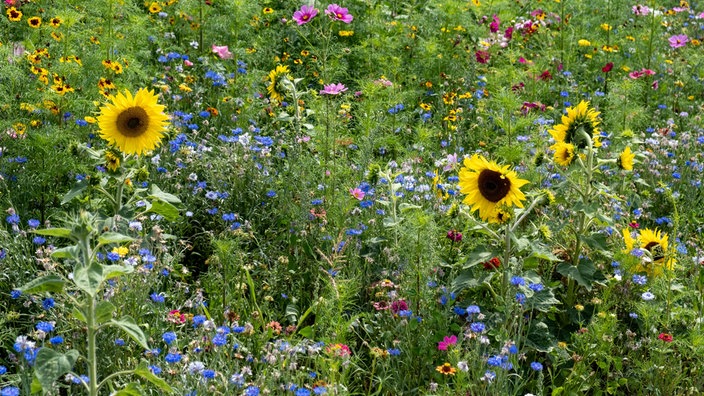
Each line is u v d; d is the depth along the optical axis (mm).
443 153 6879
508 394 4125
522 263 4508
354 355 4539
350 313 4898
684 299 5105
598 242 4883
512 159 6168
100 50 6867
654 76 9406
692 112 8656
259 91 7832
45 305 4074
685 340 4562
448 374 4117
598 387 4445
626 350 4750
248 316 4742
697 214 6406
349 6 9438
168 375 3949
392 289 4906
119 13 7488
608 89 9078
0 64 6238
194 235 5543
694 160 7102
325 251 5309
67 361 3018
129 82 6828
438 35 9211
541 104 7867
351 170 6043
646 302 4812
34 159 5531
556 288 5137
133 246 4738
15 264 4711
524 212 4984
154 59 8219
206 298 4895
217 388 3916
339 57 8000
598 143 5039
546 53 9234
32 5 7926
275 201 5840
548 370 4410
